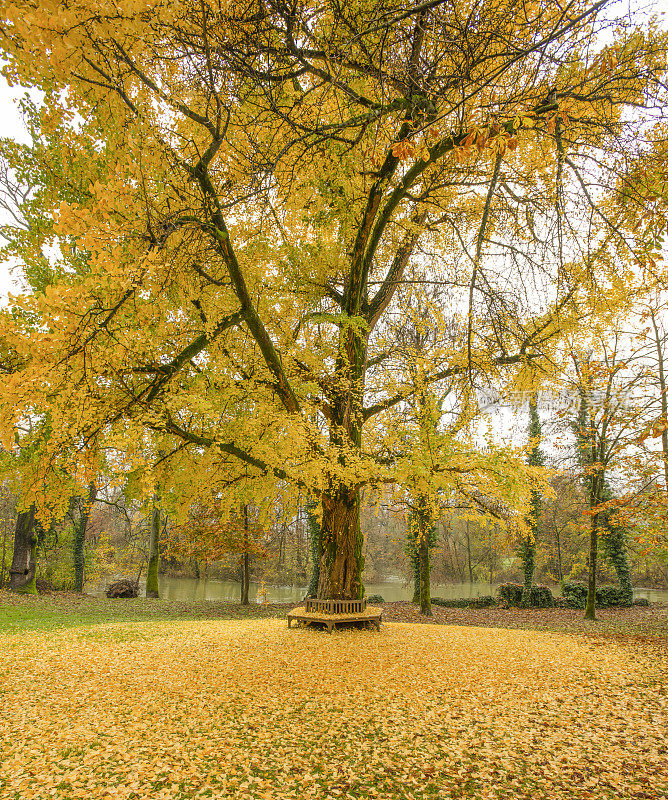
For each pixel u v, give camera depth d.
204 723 5.43
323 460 8.89
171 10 3.07
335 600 10.91
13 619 12.82
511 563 32.97
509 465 8.74
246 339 9.97
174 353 8.34
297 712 5.79
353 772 4.43
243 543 17.89
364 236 10.07
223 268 8.70
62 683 6.82
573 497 21.06
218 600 19.91
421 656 8.48
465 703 6.20
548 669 7.95
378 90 5.79
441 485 8.95
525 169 7.64
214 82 4.06
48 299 3.73
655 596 24.39
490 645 9.84
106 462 6.83
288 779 4.29
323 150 5.83
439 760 4.68
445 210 10.90
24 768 4.34
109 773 4.29
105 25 3.02
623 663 8.48
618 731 5.39
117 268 3.88
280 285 10.68
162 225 4.36
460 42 3.81
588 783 4.24
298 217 8.58
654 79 3.31
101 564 28.52
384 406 11.98
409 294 11.83
